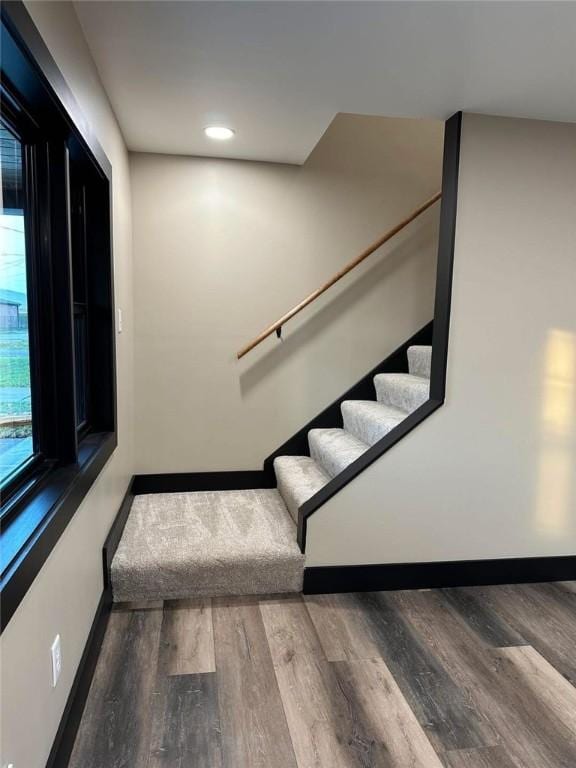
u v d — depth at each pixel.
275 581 2.26
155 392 3.04
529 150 2.15
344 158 3.09
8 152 1.36
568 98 1.96
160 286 2.97
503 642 1.97
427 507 2.31
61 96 1.31
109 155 2.12
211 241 2.99
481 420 2.28
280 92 2.02
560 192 2.19
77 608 1.54
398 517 2.29
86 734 1.48
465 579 2.38
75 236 2.03
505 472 2.34
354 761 1.42
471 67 1.76
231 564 2.21
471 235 2.16
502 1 1.39
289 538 2.40
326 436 3.00
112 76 1.91
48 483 1.44
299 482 2.71
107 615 2.03
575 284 2.25
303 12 1.48
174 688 1.67
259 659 1.82
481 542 2.37
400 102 2.05
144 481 3.09
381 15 1.48
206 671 1.75
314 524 2.25
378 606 2.19
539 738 1.52
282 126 2.41
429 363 2.92
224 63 1.80
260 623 2.04
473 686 1.72
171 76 1.90
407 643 1.94
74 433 1.63
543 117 2.13
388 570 2.31
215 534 2.45
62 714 1.36
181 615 2.08
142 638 1.92
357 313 3.20
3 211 1.30
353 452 2.67
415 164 3.16
